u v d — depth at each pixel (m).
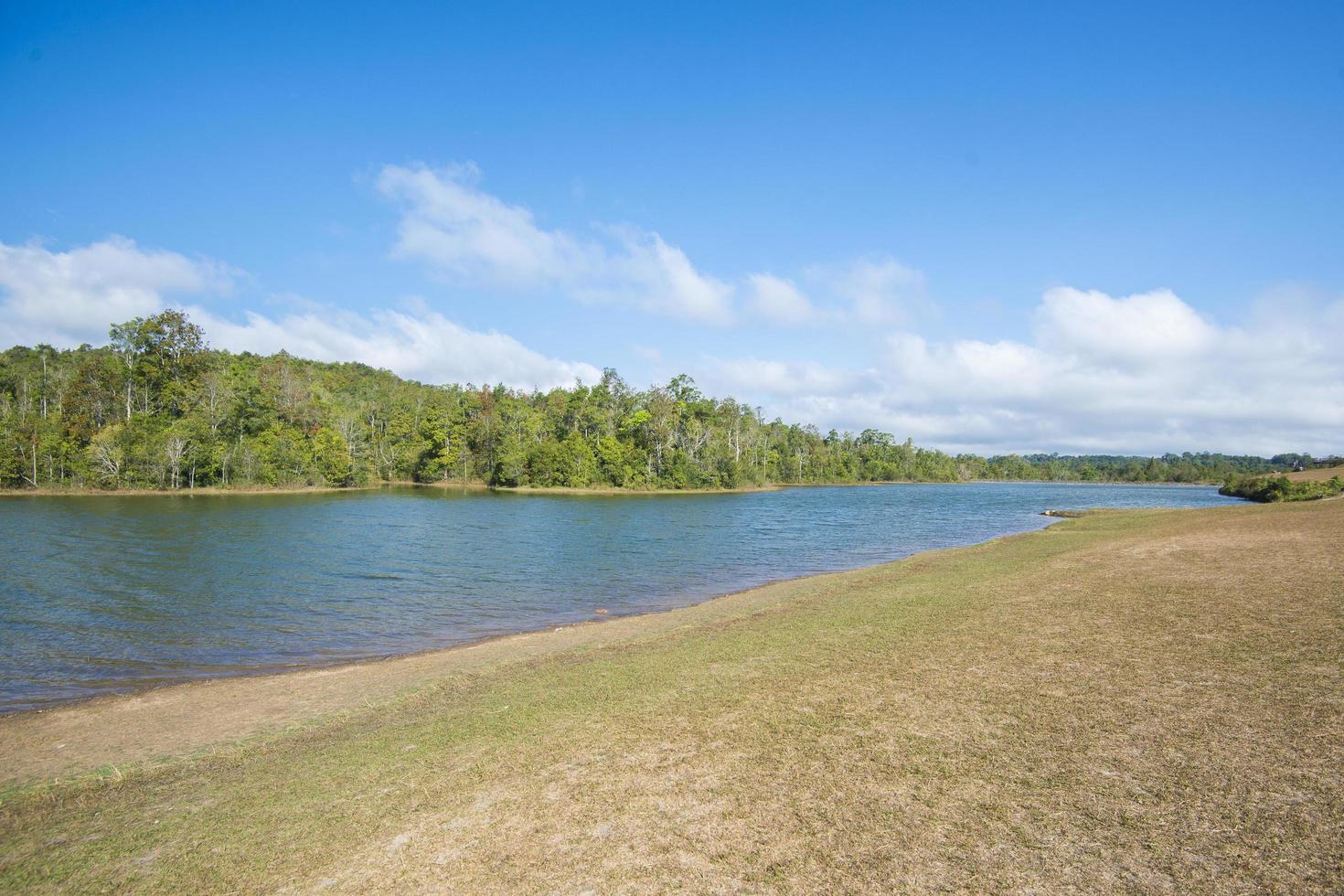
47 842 8.01
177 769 10.31
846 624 16.16
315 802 8.45
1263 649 11.20
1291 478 90.88
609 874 6.33
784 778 8.00
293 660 17.38
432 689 13.72
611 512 70.19
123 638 19.36
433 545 41.06
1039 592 18.30
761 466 145.88
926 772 7.86
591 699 11.73
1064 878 5.75
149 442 86.19
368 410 132.75
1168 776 7.30
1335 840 5.92
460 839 7.20
